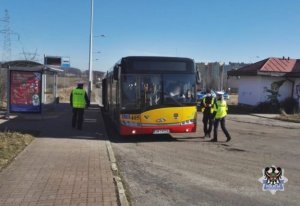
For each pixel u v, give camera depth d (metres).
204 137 17.41
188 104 16.05
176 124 15.96
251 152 13.72
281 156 13.01
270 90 35.62
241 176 10.02
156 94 15.87
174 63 16.02
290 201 7.96
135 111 15.77
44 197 7.46
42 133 16.70
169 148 14.41
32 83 22.22
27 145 13.38
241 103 39.41
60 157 11.43
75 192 7.82
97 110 31.77
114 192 7.88
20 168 9.81
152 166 11.21
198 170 10.69
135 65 15.80
